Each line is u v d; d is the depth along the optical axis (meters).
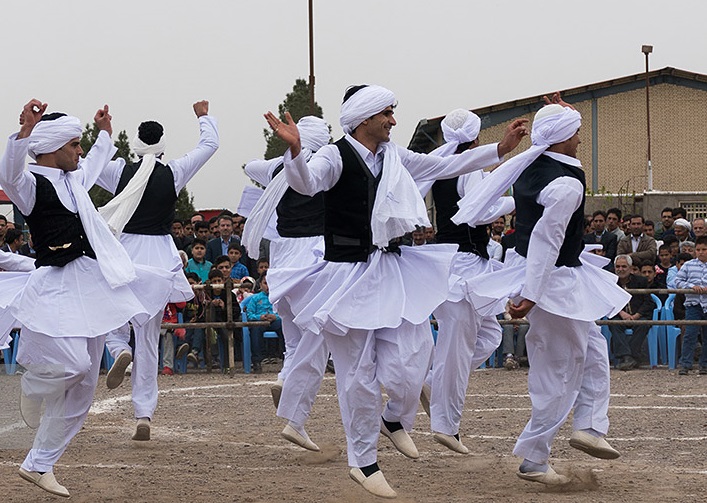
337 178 5.83
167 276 6.62
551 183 5.95
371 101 5.79
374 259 5.80
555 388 6.14
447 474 6.68
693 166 34.12
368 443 5.74
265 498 5.94
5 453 7.34
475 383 11.70
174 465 7.04
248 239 8.18
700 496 5.88
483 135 30.36
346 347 5.79
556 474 6.17
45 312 5.89
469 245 7.62
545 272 5.87
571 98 34.06
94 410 9.79
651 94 34.09
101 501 5.90
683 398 10.20
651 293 12.99
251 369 13.34
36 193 5.98
